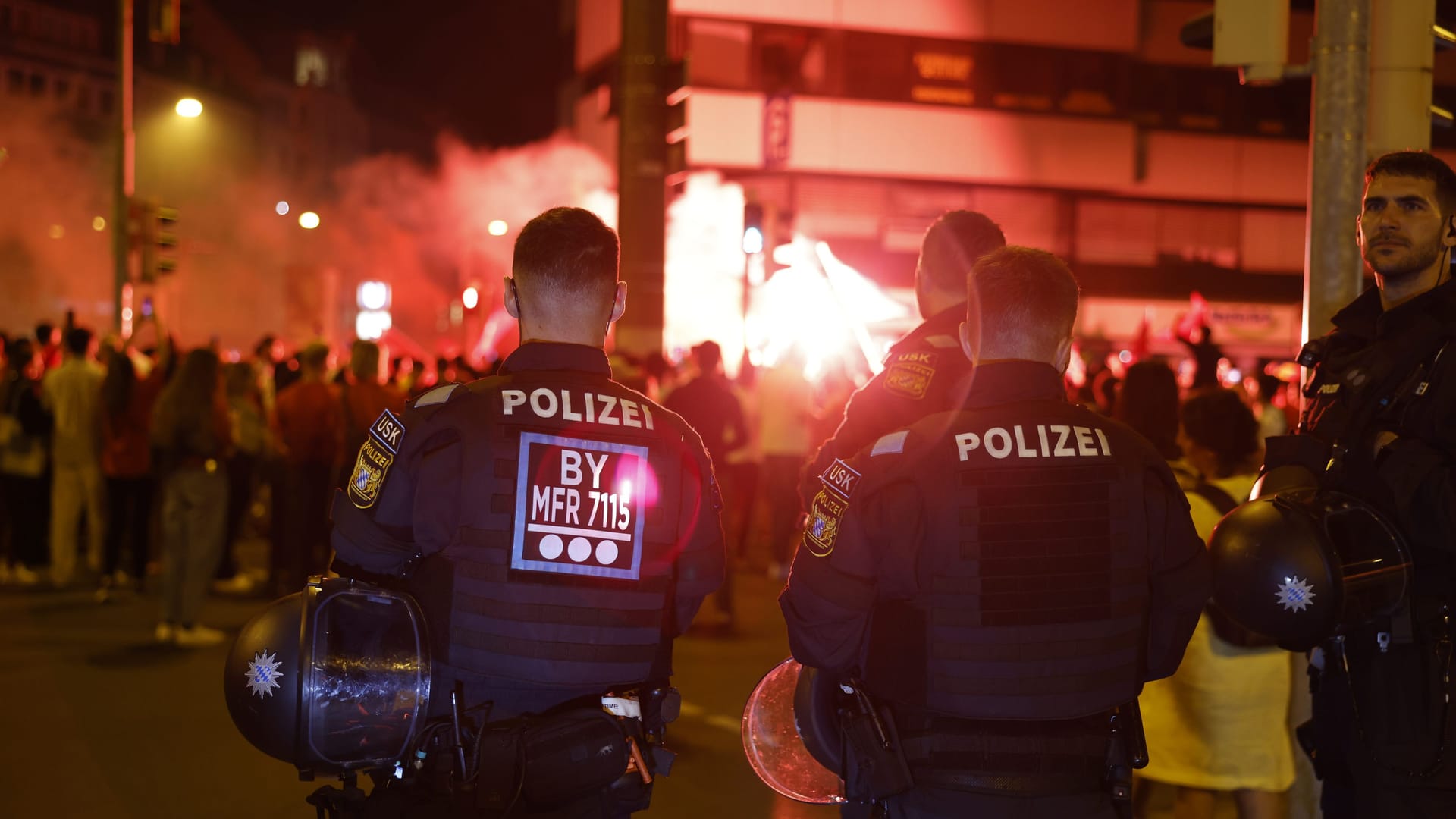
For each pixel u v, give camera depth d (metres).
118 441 10.16
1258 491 3.10
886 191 36.25
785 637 9.16
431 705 2.46
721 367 9.82
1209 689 4.02
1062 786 2.52
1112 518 2.60
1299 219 40.41
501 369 2.72
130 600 10.22
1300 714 4.26
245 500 11.11
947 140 36.47
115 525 10.27
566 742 2.46
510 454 2.52
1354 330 3.14
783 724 3.07
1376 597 2.84
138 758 5.92
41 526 11.30
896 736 2.56
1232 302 39.88
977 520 2.55
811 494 3.38
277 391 12.59
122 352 10.24
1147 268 39.16
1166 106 39.19
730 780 5.78
